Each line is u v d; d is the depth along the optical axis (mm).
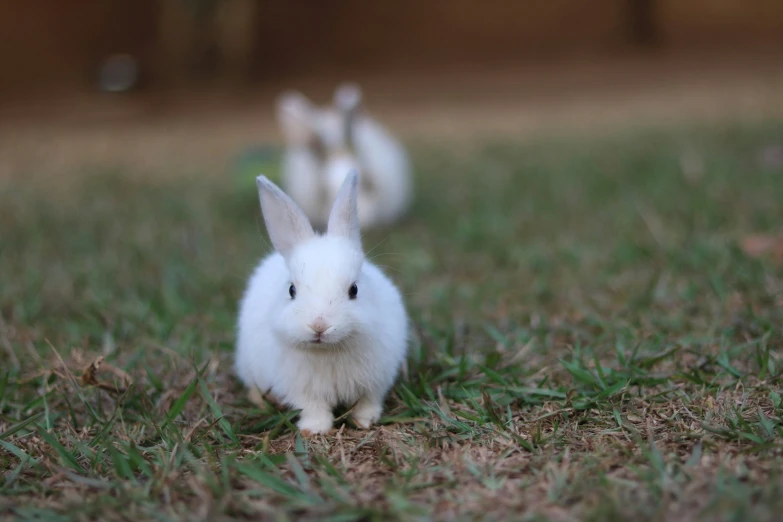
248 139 3301
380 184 1808
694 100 3621
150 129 3760
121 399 1168
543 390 1162
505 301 1432
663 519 971
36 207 2061
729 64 4750
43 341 1328
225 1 4973
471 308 1411
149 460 1090
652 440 1065
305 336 1091
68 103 4652
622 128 3002
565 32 5828
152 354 1303
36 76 5207
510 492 1019
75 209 2041
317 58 5535
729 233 1600
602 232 1688
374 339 1133
